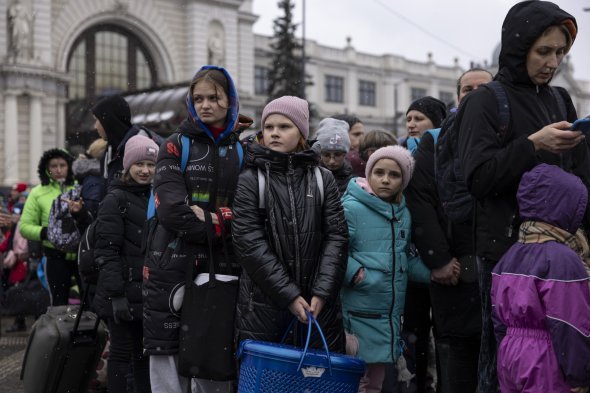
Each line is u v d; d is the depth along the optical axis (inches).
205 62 1418.6
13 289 330.6
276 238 135.3
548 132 115.5
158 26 1375.5
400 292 166.7
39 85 1210.0
